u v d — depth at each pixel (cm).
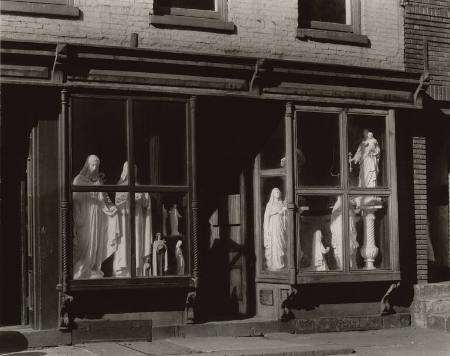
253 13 1106
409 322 1170
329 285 1112
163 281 1007
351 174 1133
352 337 1073
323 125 1116
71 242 971
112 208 999
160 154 1021
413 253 1192
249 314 1125
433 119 1233
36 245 972
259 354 916
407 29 1215
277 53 1117
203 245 1145
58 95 979
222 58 1036
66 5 1003
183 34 1062
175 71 1021
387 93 1148
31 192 997
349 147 1134
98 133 993
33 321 989
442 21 1244
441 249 1270
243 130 1136
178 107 1030
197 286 1020
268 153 1120
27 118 988
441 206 1273
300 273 1084
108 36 1020
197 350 938
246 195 1134
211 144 1146
